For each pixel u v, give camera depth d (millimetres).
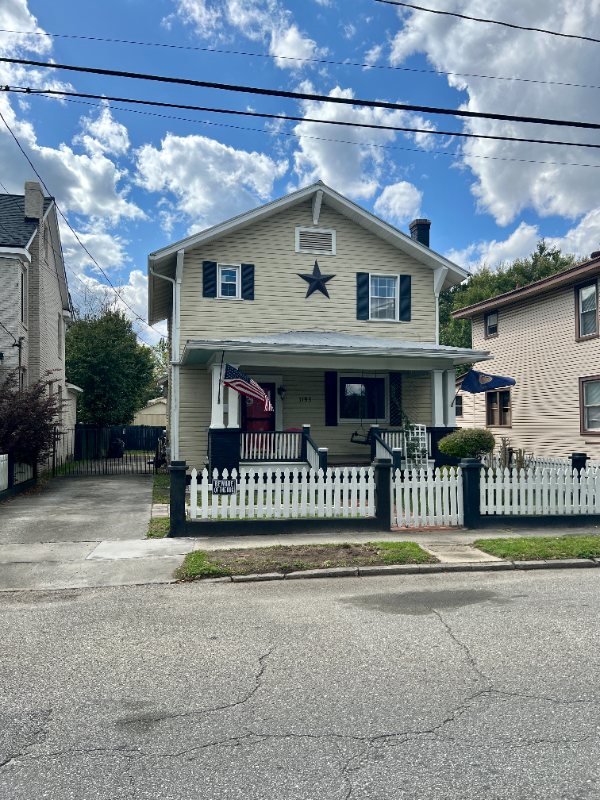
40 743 3607
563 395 20578
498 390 24578
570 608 6406
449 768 3312
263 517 10375
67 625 5867
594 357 19062
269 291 18062
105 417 30203
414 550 8859
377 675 4598
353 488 10664
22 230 18250
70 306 25672
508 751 3486
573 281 20094
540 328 21906
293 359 15734
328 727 3781
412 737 3650
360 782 3182
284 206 18016
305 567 8047
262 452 15320
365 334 18812
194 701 4164
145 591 7164
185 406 17500
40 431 16141
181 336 17359
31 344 19297
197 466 17484
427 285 19547
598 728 3762
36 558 8539
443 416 17281
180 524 9930
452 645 5250
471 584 7527
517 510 11086
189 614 6234
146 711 4020
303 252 18406
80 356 29641
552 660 4891
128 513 12289
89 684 4461
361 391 19094
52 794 3088
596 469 11562
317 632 5625
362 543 9438
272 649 5176
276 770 3299
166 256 17094
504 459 20781
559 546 9227
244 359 15359
